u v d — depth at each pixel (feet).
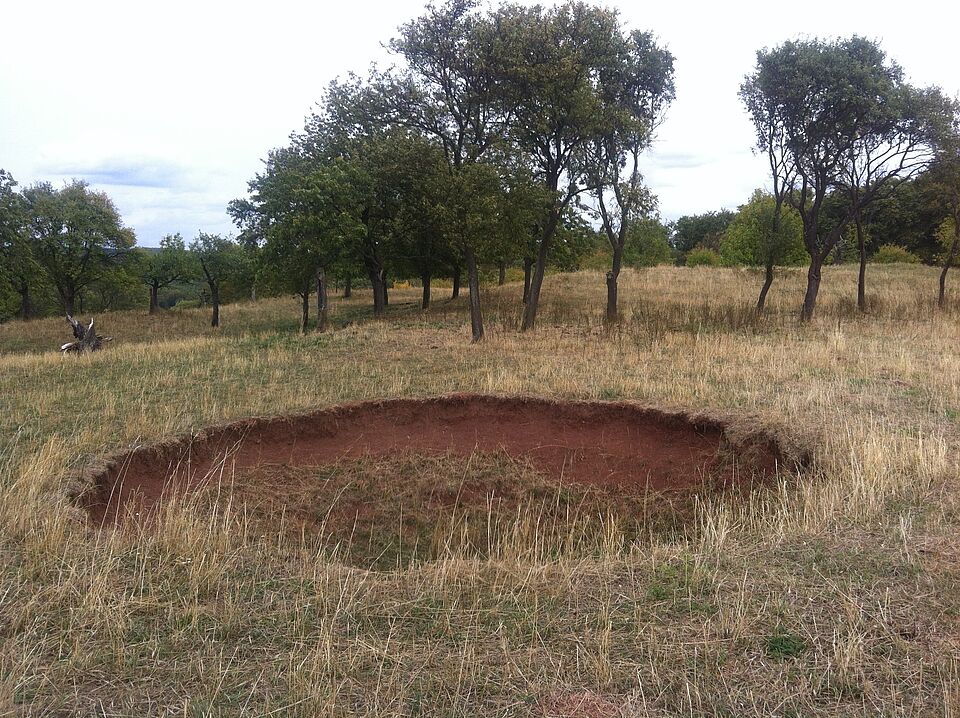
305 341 49.37
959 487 16.83
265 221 68.95
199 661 10.61
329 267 65.26
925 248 136.26
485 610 12.10
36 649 10.97
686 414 26.27
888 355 35.81
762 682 9.82
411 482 23.43
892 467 18.37
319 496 22.17
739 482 22.06
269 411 27.78
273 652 10.95
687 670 10.16
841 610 11.66
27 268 81.51
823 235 128.36
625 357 37.93
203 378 34.73
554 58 44.62
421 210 64.85
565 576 13.38
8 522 15.40
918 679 9.73
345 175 63.21
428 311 83.30
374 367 37.55
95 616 11.87
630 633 11.22
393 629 11.54
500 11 44.83
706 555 14.08
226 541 14.98
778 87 48.67
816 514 15.75
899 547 13.85
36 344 81.97
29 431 24.45
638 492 22.41
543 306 76.13
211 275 92.53
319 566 14.24
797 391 28.04
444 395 30.01
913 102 46.55
